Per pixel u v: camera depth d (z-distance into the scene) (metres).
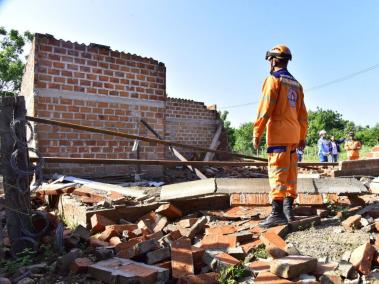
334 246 3.43
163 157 8.86
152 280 2.78
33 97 7.11
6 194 3.72
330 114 51.00
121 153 8.17
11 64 24.34
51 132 7.27
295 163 4.24
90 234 4.14
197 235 4.04
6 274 3.13
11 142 3.74
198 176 8.95
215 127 16.19
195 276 2.77
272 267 2.79
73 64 7.56
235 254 3.23
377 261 2.93
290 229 4.02
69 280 2.97
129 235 3.93
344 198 5.12
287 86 4.11
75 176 7.46
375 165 9.14
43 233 3.98
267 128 4.16
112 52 8.12
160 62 8.90
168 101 14.70
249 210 4.93
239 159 15.60
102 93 7.95
